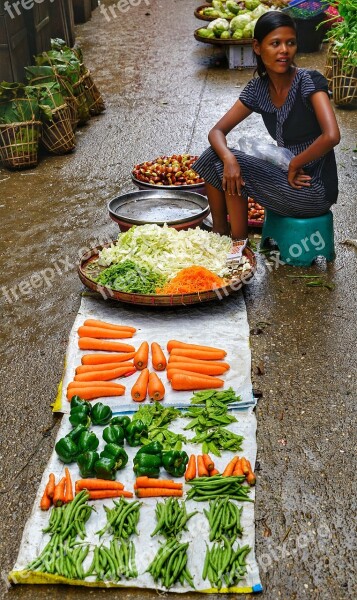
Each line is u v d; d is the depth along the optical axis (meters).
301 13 9.09
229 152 4.01
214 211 4.34
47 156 6.46
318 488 2.68
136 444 2.83
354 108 7.39
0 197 5.58
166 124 7.11
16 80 6.57
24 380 3.38
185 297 3.62
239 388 3.16
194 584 2.27
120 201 4.62
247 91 4.05
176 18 12.00
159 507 2.50
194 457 2.72
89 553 2.38
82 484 2.60
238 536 2.43
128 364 3.30
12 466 2.84
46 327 3.82
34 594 2.28
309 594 2.27
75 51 7.20
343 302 3.92
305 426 2.99
